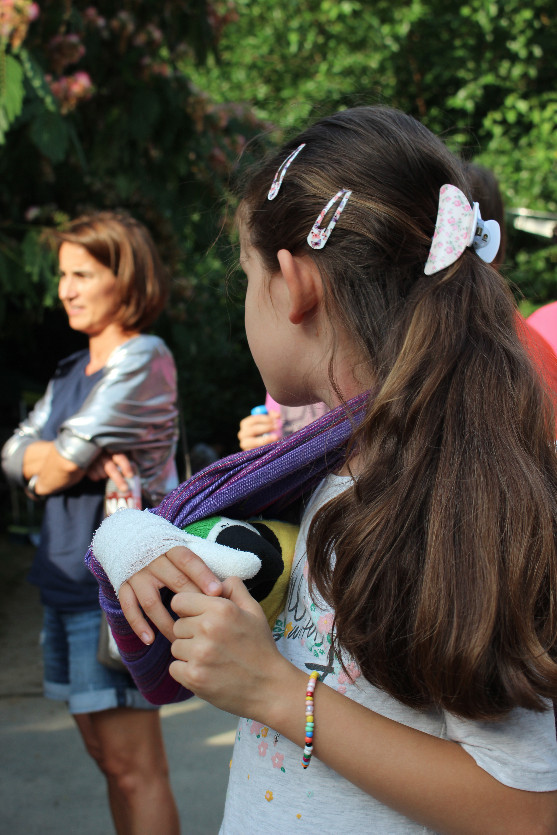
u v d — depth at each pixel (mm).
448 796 772
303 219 922
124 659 996
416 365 829
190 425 9211
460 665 719
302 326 943
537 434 814
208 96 4691
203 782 2754
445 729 828
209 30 4816
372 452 830
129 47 4387
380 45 9461
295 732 802
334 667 860
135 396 2031
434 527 765
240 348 8789
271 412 1963
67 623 1956
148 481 2104
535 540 753
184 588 826
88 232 2123
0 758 2953
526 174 8391
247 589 864
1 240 3967
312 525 868
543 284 7598
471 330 847
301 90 9367
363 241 896
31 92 3541
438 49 9367
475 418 801
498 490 770
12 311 5699
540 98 9148
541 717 779
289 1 9797
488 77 8945
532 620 734
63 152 3672
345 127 955
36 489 2082
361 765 792
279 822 874
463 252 891
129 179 4484
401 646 766
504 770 760
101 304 2137
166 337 4953
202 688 792
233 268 1191
